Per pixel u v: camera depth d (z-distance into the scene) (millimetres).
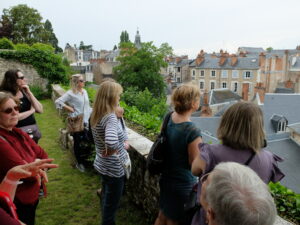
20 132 2301
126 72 38688
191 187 2107
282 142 21109
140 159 3338
